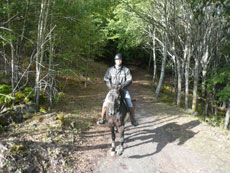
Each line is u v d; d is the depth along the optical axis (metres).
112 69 5.17
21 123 5.85
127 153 5.41
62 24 8.96
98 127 7.13
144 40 18.45
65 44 10.23
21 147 4.27
